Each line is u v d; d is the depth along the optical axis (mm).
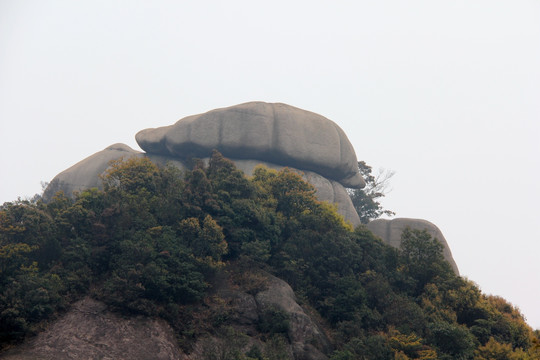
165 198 110312
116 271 94125
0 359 78000
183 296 94625
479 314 105438
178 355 85938
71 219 102750
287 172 125250
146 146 156375
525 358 89875
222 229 104062
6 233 98250
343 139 157750
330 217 120812
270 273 106125
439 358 87812
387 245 120500
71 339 83875
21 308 84625
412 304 101688
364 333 96688
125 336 85812
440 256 117938
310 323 96125
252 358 81938
